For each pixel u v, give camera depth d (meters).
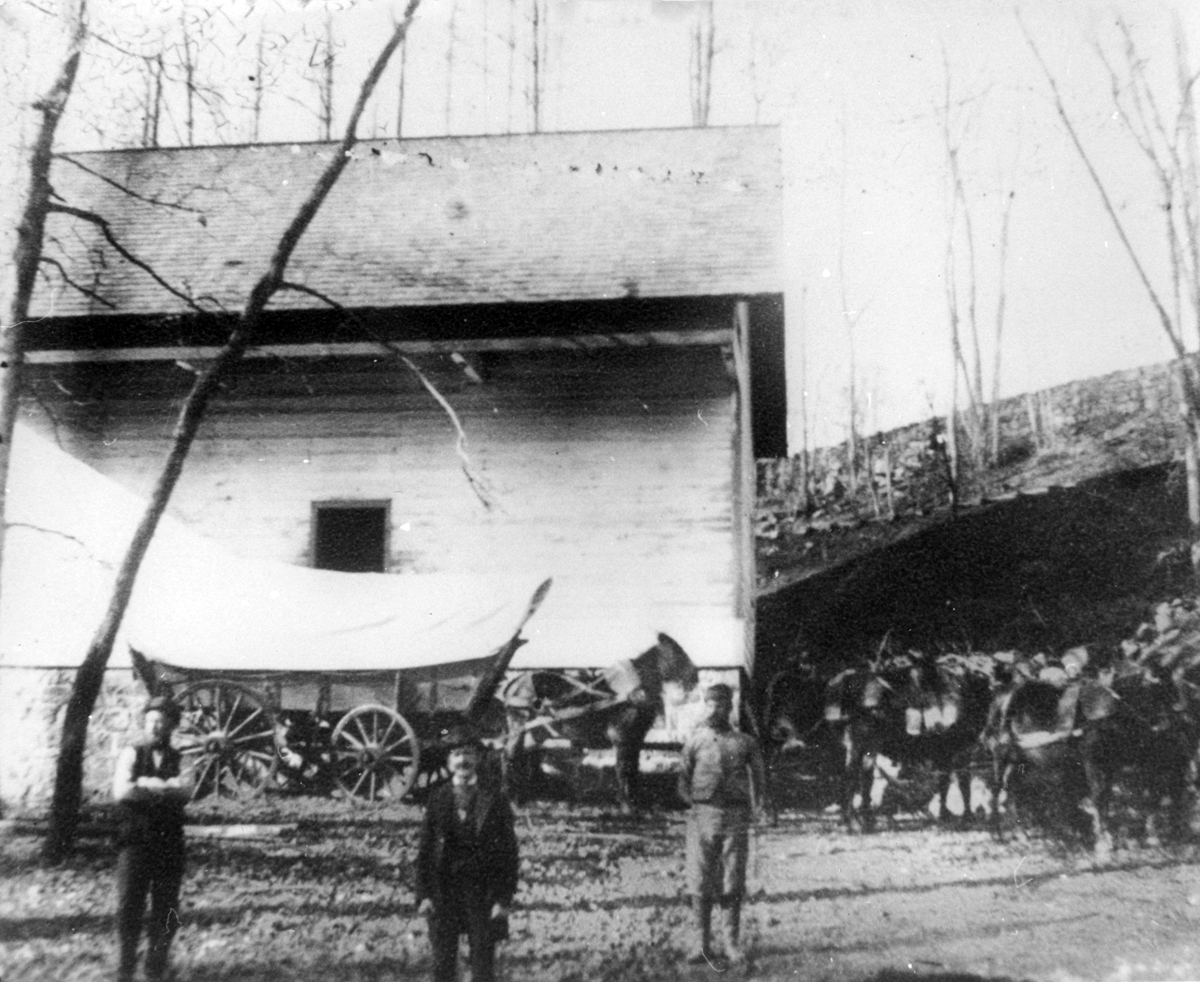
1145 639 12.23
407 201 13.98
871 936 9.53
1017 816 11.35
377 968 9.24
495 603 12.01
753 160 13.85
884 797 11.69
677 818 11.23
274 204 14.19
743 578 12.23
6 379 11.31
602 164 14.03
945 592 13.39
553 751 11.59
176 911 9.04
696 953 9.39
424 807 11.07
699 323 12.53
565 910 9.77
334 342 12.83
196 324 12.91
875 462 14.27
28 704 11.72
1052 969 9.16
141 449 12.87
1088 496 13.32
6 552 12.10
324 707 11.52
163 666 11.53
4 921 9.76
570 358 12.77
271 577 12.12
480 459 12.65
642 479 12.47
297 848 10.45
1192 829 10.98
